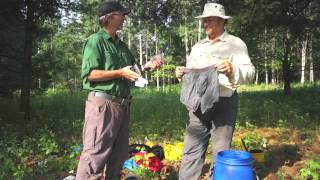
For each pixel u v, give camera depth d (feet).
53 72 59.26
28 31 41.47
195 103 17.25
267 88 98.94
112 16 15.83
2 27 41.32
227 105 17.74
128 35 160.66
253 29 42.24
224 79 17.54
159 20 58.59
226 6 41.68
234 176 14.88
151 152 23.66
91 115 15.61
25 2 39.99
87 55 15.49
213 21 17.43
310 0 43.83
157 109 46.09
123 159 17.01
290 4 42.06
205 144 18.51
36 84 53.11
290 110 41.55
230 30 42.11
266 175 21.45
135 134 31.94
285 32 51.88
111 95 15.70
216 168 15.49
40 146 27.30
